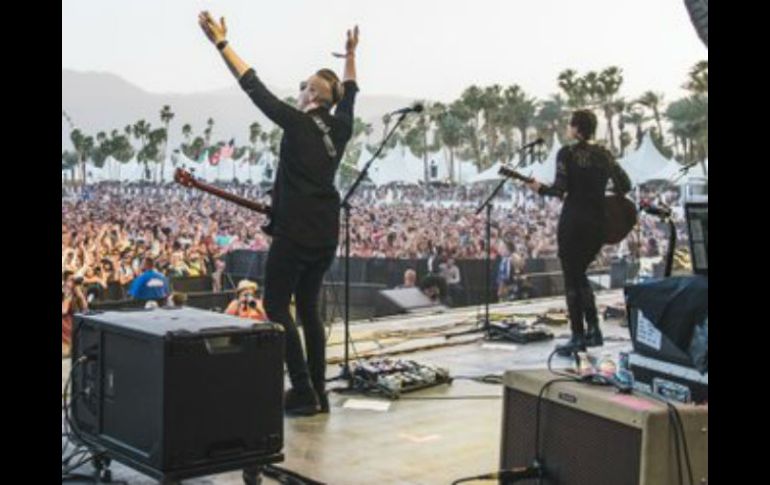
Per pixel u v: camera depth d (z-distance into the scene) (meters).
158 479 2.50
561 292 10.80
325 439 3.56
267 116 3.74
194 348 2.52
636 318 2.82
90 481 2.87
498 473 2.57
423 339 6.57
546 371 2.69
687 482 2.16
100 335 2.77
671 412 2.15
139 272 7.23
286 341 3.90
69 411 3.02
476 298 9.87
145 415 2.57
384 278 9.41
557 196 5.25
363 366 4.68
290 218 3.81
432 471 3.11
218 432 2.59
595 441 2.32
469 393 4.56
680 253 6.38
